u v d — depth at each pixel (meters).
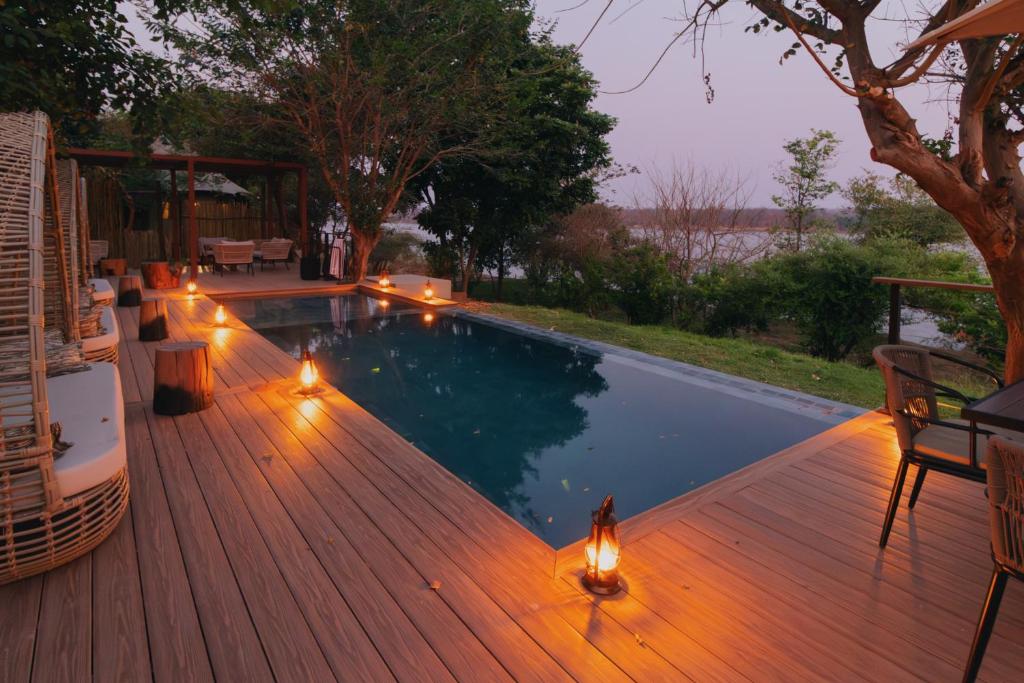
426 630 2.37
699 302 14.22
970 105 4.05
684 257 17.19
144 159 7.80
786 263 13.50
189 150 16.83
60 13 5.83
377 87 12.48
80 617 2.40
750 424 5.93
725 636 2.37
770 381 7.47
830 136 19.03
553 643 2.31
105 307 6.78
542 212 18.58
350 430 4.62
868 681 2.14
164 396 4.86
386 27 12.59
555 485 4.68
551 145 16.98
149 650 2.23
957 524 3.30
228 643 2.27
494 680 2.11
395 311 11.62
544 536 3.93
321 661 2.19
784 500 3.60
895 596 2.64
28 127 3.27
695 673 2.16
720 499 3.62
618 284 15.12
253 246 14.87
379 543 3.01
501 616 2.46
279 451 4.18
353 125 14.34
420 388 7.16
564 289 16.59
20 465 2.51
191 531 3.09
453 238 18.73
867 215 19.14
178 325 8.86
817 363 9.11
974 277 12.24
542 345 9.28
